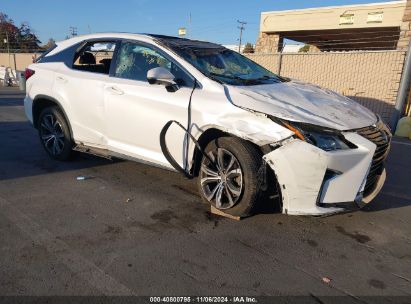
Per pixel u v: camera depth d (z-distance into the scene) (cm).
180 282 262
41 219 353
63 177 472
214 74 387
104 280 262
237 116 333
